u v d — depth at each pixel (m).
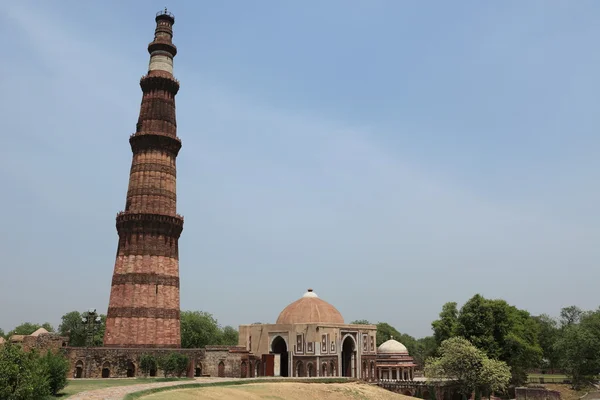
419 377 134.88
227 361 88.12
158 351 82.19
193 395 59.34
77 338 133.62
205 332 133.50
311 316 105.00
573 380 111.69
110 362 78.75
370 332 112.38
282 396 71.06
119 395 50.56
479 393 91.12
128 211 89.00
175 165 96.19
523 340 107.25
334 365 101.00
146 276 85.81
